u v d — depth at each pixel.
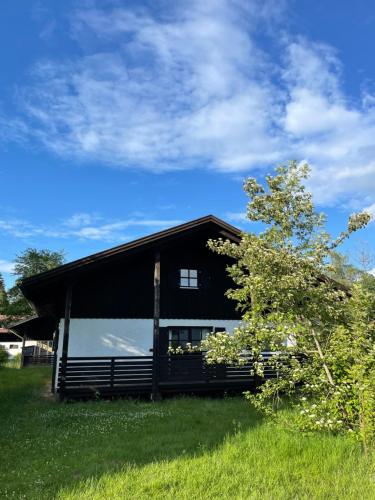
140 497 4.70
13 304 44.66
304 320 7.34
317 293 7.13
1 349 36.28
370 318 6.83
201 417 9.24
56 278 12.30
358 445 6.18
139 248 13.02
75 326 13.88
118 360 13.84
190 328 14.77
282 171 8.58
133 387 12.64
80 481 5.18
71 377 12.35
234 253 8.44
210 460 5.90
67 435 7.74
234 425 8.12
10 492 4.96
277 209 8.38
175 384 13.05
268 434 6.95
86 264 12.36
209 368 13.51
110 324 14.12
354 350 6.35
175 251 15.23
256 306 7.36
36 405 11.38
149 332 14.38
